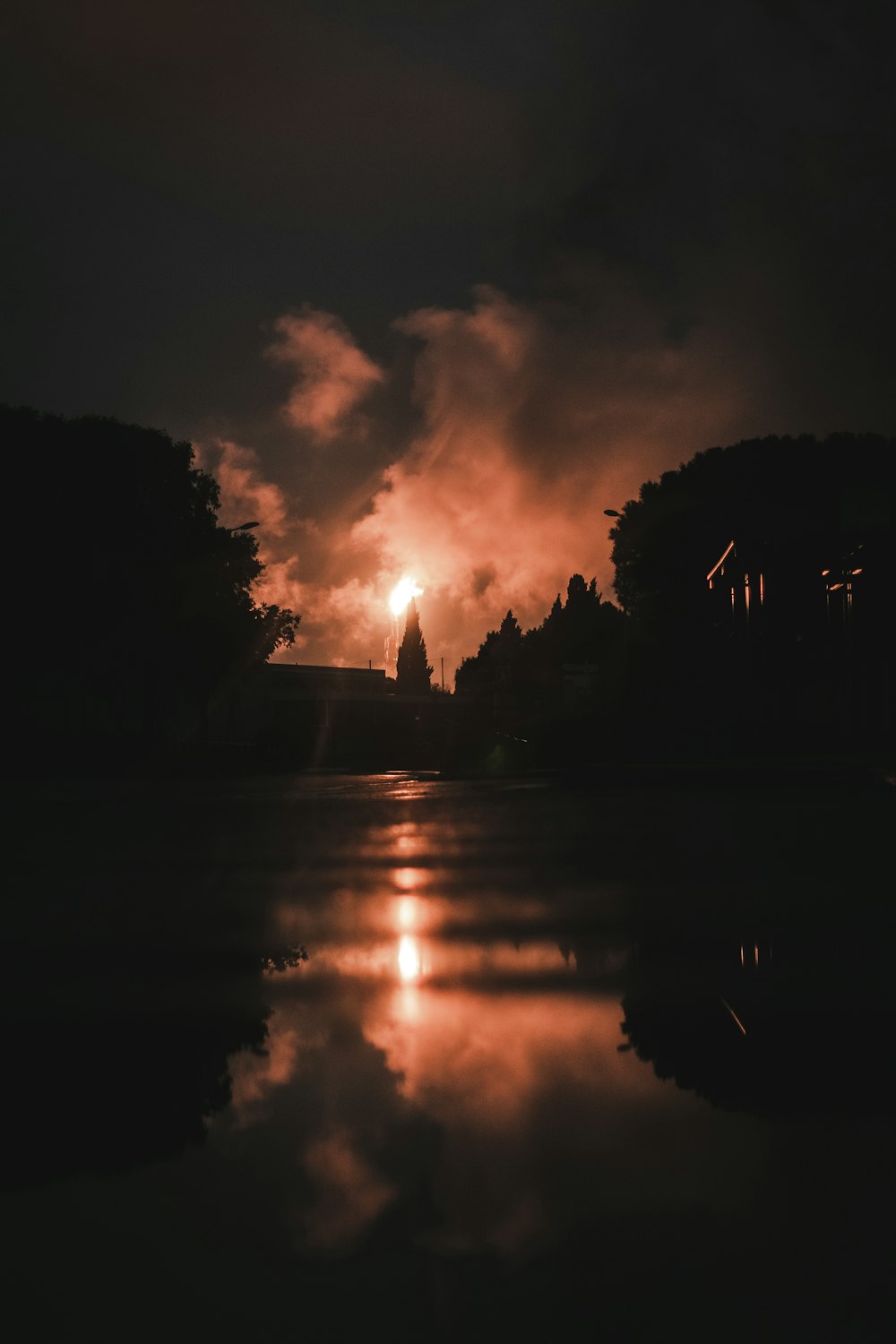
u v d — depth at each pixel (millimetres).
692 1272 2326
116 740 57469
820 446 66125
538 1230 2514
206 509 60969
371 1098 3535
